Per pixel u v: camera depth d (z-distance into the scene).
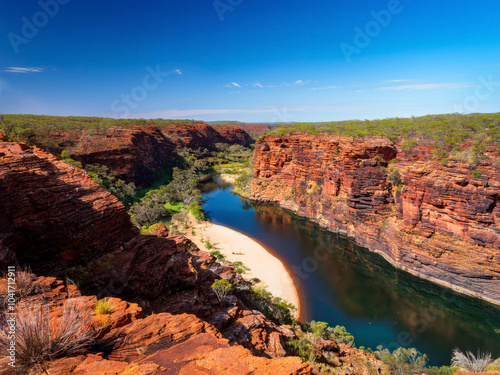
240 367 5.83
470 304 35.28
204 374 5.55
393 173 48.94
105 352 6.68
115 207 21.81
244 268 44.06
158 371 5.62
